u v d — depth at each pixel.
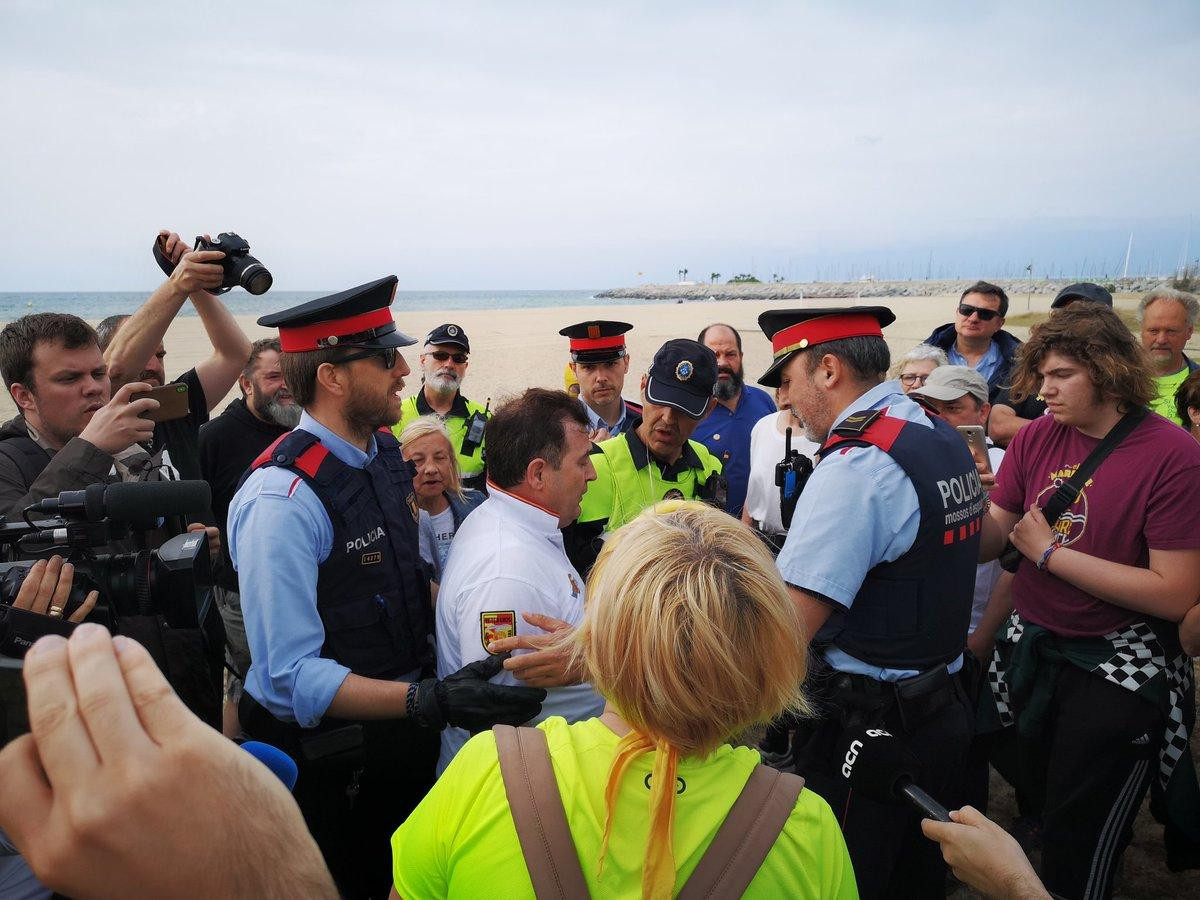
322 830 2.26
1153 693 2.49
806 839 1.07
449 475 3.49
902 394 2.38
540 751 1.10
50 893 1.16
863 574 2.09
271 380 3.96
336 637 2.21
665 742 1.04
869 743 1.96
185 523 2.61
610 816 1.02
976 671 2.71
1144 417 2.54
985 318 5.11
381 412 2.27
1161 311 4.55
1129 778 2.54
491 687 1.94
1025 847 3.27
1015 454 2.90
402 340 2.27
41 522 1.76
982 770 2.93
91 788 0.39
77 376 2.65
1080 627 2.59
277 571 2.05
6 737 1.06
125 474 2.72
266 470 2.15
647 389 3.18
